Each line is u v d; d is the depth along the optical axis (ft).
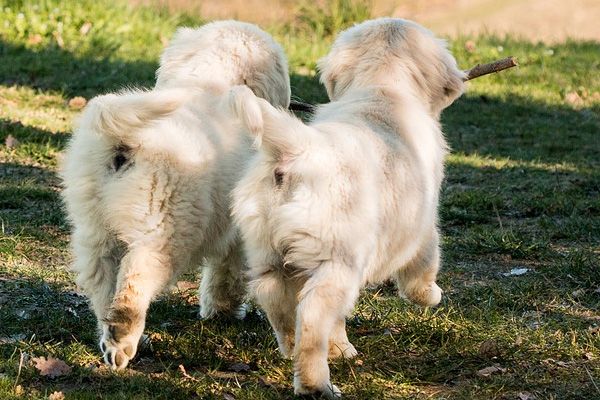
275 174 24.31
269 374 27.68
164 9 99.76
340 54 31.01
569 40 111.14
